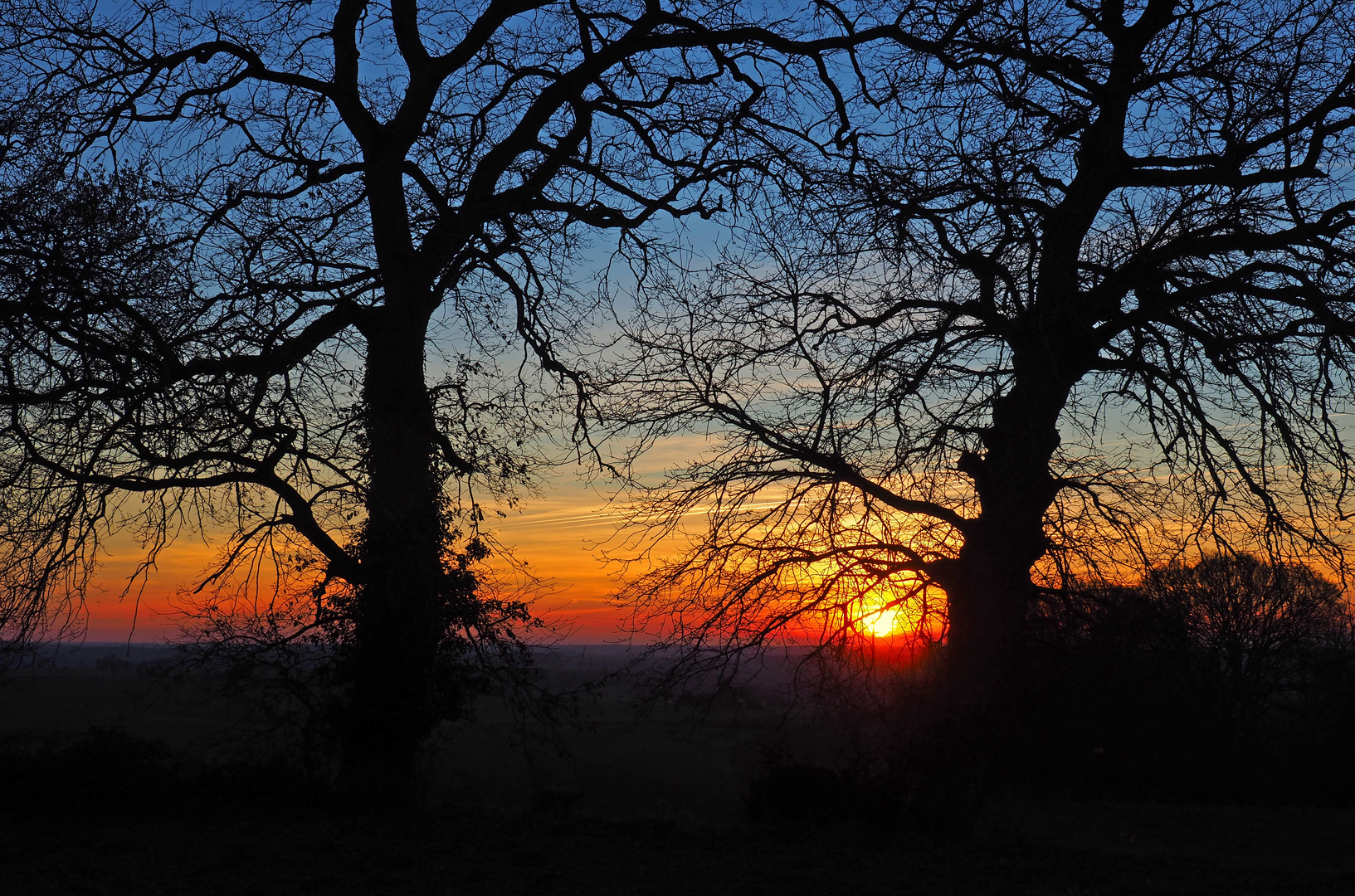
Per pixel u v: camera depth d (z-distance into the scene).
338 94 16.08
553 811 13.16
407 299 14.78
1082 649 12.85
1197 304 12.02
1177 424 12.17
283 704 13.92
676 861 9.93
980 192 12.09
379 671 13.96
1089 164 12.78
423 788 14.46
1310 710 26.59
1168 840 14.45
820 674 13.62
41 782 12.37
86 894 8.23
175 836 10.80
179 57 15.04
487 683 14.64
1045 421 12.61
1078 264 12.14
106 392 11.41
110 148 14.55
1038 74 12.69
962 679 12.89
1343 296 11.71
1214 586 14.57
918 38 13.24
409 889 8.54
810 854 10.45
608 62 16.05
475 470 14.67
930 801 12.41
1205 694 15.18
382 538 14.11
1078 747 13.62
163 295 12.16
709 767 20.02
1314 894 9.05
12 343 10.92
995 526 12.89
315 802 12.96
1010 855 10.80
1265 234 12.14
